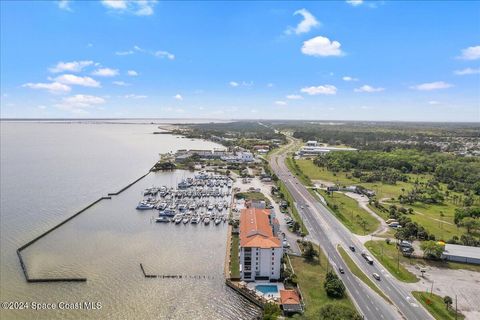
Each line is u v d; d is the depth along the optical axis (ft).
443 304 382.01
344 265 472.03
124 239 561.84
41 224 618.85
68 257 491.72
